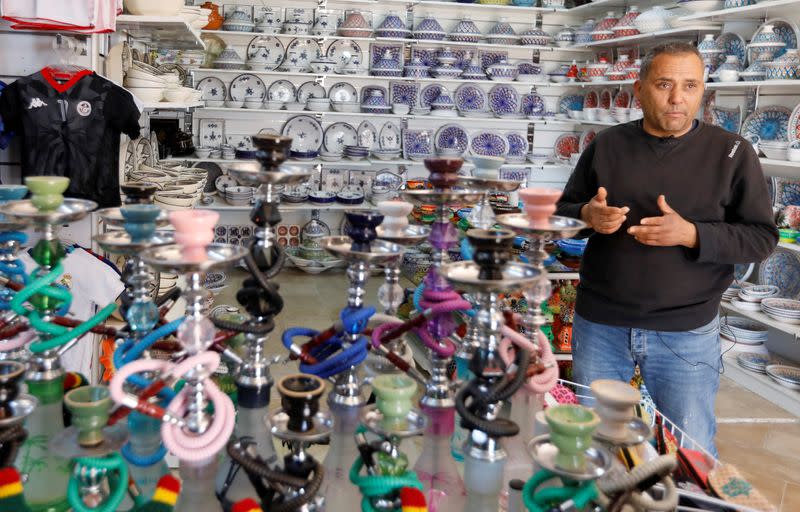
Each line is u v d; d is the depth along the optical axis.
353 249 1.10
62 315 1.27
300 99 6.43
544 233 1.14
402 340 1.26
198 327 0.92
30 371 1.07
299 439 0.94
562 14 6.75
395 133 6.66
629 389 1.03
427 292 1.18
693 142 2.16
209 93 6.24
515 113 6.48
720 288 2.21
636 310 2.20
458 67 6.51
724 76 4.19
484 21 6.66
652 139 2.20
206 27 5.93
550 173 6.99
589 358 2.31
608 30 5.89
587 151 2.38
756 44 4.00
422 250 4.46
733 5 4.12
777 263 4.30
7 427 0.91
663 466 0.92
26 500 0.95
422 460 1.12
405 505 0.92
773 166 4.35
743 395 3.97
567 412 0.97
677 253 2.15
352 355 1.08
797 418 3.68
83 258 2.51
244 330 1.05
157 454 1.00
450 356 1.16
